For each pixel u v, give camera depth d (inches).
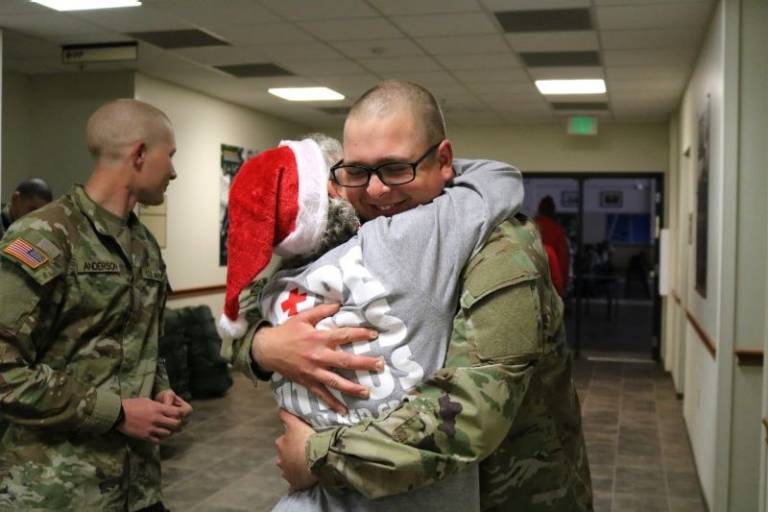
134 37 211.2
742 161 139.4
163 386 75.9
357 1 173.6
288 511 43.5
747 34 139.0
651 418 239.0
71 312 66.4
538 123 363.6
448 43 213.0
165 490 164.7
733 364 140.1
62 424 63.1
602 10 176.7
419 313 39.7
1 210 186.4
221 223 312.0
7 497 64.1
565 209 603.5
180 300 285.4
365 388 40.0
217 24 196.1
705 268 174.1
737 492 140.3
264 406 246.1
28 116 266.4
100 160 71.8
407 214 41.8
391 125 42.4
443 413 37.8
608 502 163.6
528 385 41.6
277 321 44.1
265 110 339.9
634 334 433.1
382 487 38.2
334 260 41.5
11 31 205.8
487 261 40.5
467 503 42.6
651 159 352.8
